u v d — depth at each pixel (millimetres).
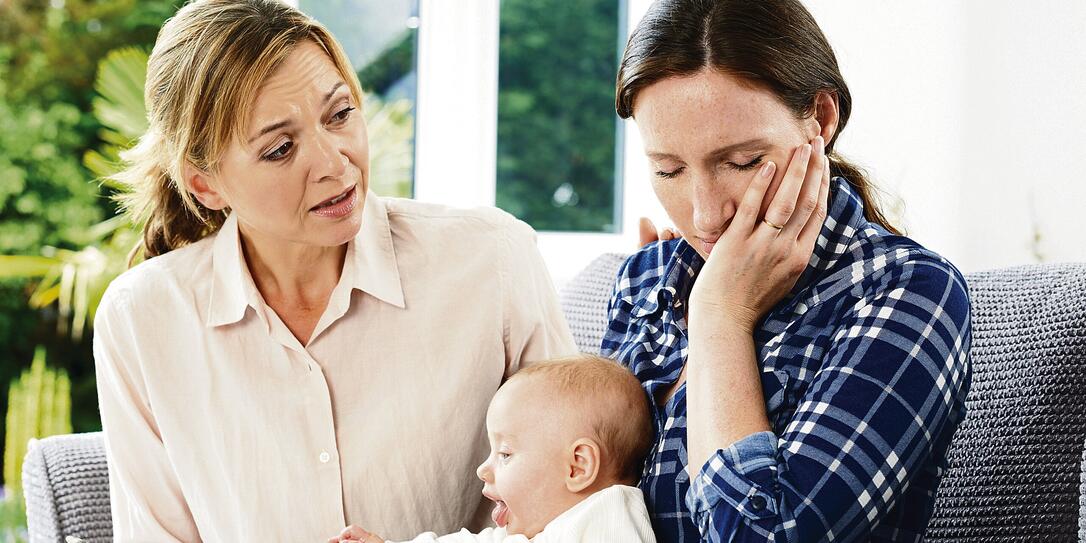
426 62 2748
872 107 1954
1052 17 1580
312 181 1160
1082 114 1521
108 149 4441
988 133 1715
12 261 4562
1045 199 1599
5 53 4652
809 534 892
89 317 4445
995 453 1195
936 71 1812
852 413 920
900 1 1883
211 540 1361
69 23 4734
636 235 2602
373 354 1316
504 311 1341
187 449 1337
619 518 1060
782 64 949
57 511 1484
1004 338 1223
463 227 1365
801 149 972
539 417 1174
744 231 1004
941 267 985
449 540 1197
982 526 1197
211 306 1300
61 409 4543
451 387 1315
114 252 4316
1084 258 1523
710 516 950
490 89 2730
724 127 949
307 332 1321
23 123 4699
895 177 1902
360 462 1302
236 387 1307
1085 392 1141
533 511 1174
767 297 1029
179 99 1173
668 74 956
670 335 1168
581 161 2762
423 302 1328
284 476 1297
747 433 957
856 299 1000
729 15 948
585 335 1605
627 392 1162
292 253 1283
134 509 1379
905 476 919
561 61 2754
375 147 2791
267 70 1125
